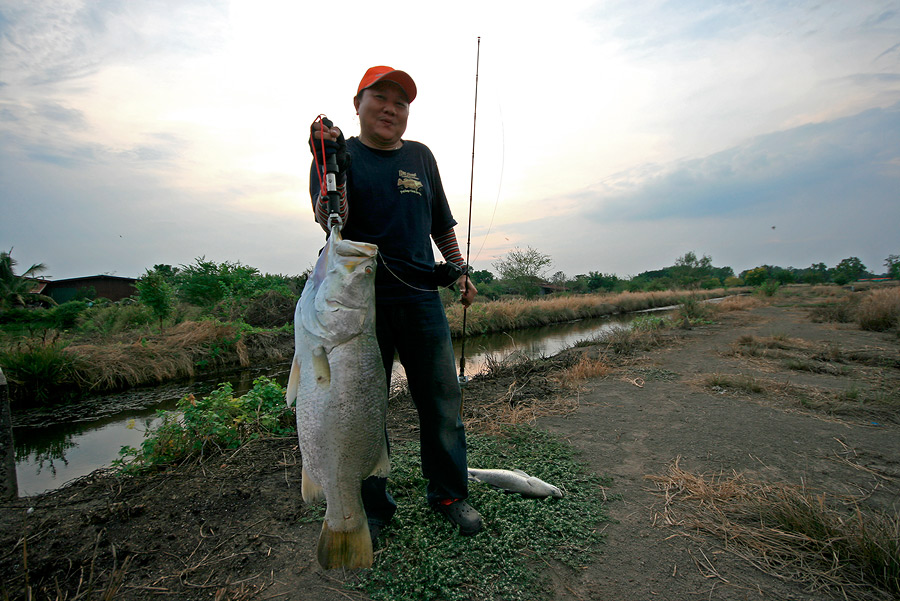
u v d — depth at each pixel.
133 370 9.86
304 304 1.99
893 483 3.20
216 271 16.83
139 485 3.36
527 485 3.02
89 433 6.83
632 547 2.46
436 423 2.53
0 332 14.45
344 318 1.92
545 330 19.67
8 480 3.17
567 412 5.07
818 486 3.16
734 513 2.79
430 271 2.51
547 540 2.48
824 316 15.40
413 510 2.74
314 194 2.25
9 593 2.13
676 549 2.44
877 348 9.07
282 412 4.82
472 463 3.48
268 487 3.21
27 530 2.72
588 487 3.18
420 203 2.51
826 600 2.04
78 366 9.17
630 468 3.52
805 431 4.32
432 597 2.06
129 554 2.43
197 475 3.48
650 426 4.53
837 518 2.62
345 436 1.89
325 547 1.89
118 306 21.41
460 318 17.75
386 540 2.47
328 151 2.05
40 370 8.58
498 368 8.03
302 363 1.95
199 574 2.25
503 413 4.92
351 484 1.91
